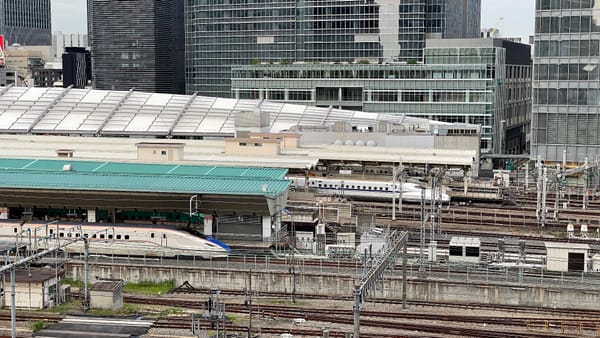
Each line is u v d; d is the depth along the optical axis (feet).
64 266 224.33
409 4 647.97
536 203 347.15
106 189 245.86
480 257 229.86
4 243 238.68
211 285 217.97
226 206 243.60
